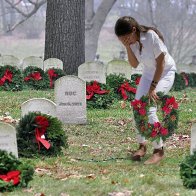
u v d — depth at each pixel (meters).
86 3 38.84
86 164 9.64
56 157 10.00
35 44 67.25
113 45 67.50
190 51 50.94
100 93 15.20
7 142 9.12
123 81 16.88
